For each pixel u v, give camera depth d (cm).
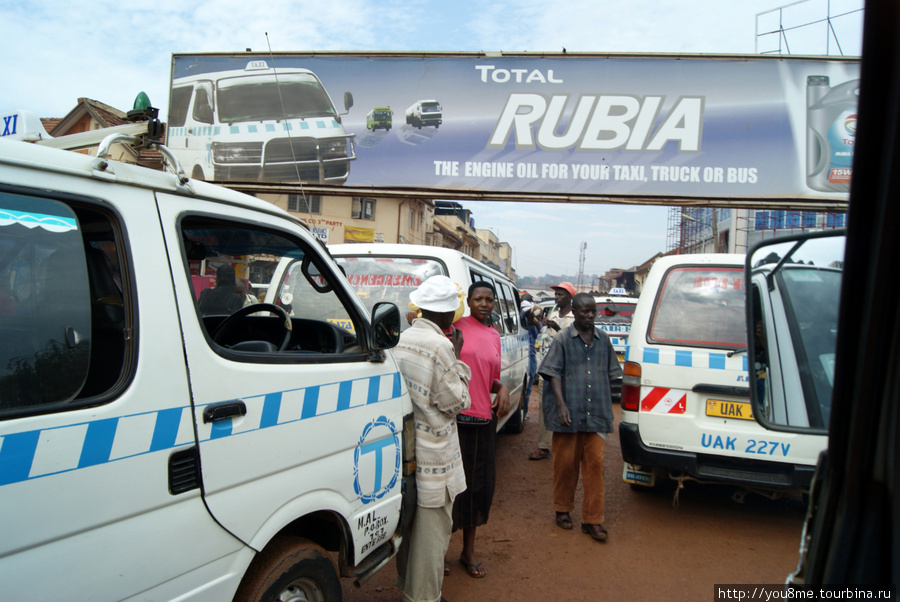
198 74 1235
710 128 1136
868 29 97
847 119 1113
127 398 160
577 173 1157
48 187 155
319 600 233
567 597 337
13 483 136
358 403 249
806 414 191
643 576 364
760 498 519
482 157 1178
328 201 2434
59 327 159
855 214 105
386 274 472
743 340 427
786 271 199
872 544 108
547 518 466
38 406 145
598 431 417
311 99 1212
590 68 1156
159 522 165
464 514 358
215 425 183
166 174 189
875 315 106
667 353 435
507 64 1173
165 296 176
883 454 108
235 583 188
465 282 464
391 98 1196
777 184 1127
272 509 202
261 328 312
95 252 172
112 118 475
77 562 146
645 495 525
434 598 291
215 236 252
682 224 3369
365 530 251
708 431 417
